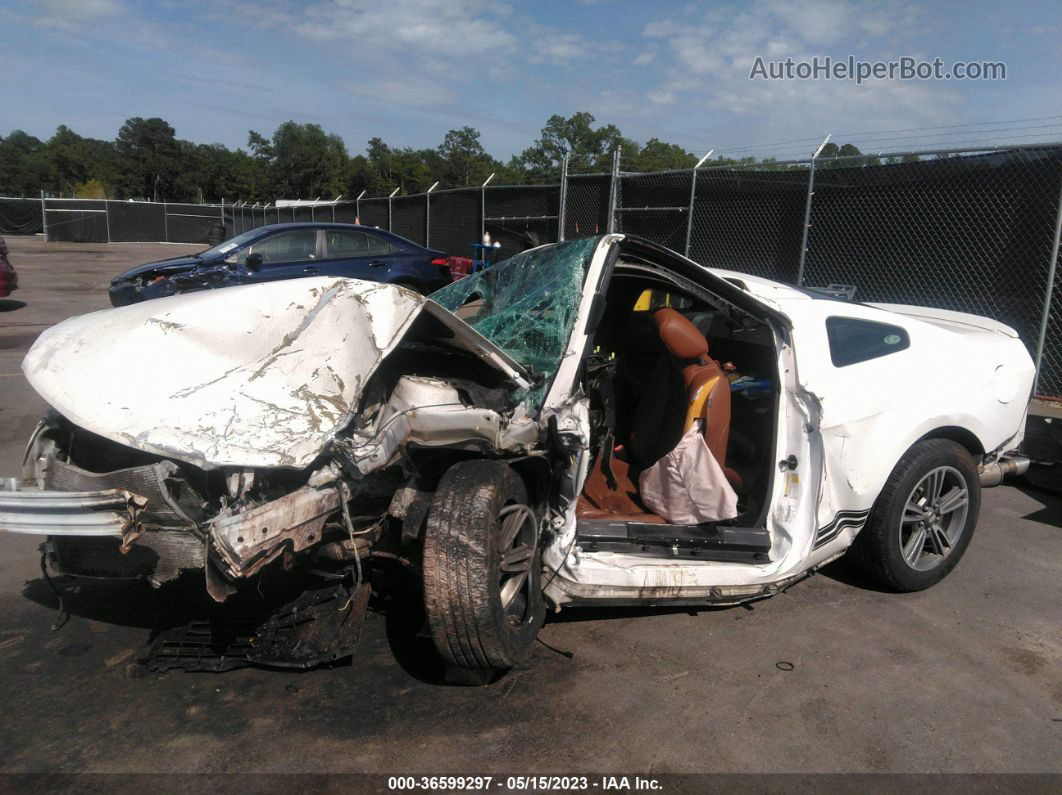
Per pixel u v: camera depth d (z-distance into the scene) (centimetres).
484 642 254
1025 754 252
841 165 846
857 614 349
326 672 296
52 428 263
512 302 356
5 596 357
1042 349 698
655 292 441
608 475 387
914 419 354
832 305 367
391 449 250
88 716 268
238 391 249
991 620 344
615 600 307
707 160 997
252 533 223
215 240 2669
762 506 340
